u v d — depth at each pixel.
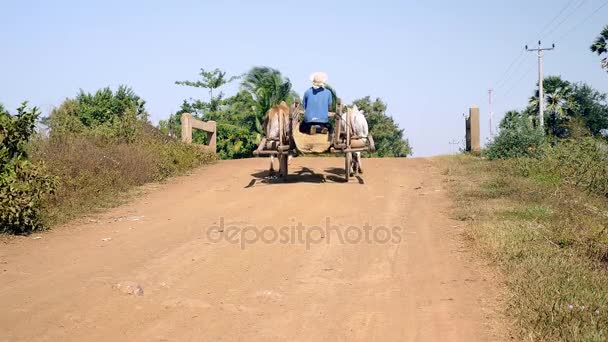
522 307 6.47
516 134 19.31
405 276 7.92
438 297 7.12
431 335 6.04
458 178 16.03
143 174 15.53
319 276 7.88
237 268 8.16
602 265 8.21
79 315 6.31
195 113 47.53
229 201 13.06
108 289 7.14
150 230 10.35
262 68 44.34
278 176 16.36
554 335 5.76
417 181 15.84
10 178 9.77
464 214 11.39
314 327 6.23
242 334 6.02
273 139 14.92
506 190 13.66
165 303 6.80
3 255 8.54
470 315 6.54
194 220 11.13
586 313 6.13
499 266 8.12
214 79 47.62
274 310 6.70
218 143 41.03
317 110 14.52
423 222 10.99
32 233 9.96
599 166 15.11
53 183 10.84
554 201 12.33
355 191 14.02
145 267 8.10
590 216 10.77
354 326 6.27
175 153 18.03
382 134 61.47
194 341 5.82
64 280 7.41
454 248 9.20
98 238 9.76
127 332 5.97
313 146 14.66
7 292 6.91
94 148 15.21
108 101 33.41
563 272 7.56
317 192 13.80
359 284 7.61
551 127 48.78
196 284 7.48
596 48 31.62
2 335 5.71
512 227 9.96
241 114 44.53
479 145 22.45
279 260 8.55
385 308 6.79
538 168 16.20
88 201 12.47
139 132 18.67
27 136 10.74
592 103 55.44
